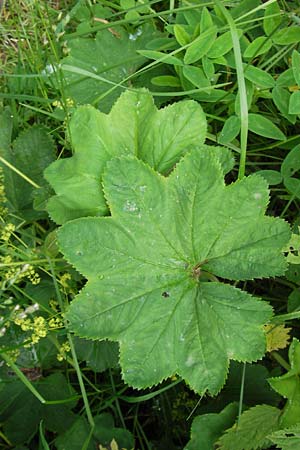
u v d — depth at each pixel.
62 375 0.32
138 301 0.28
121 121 0.30
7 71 0.39
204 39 0.33
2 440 0.31
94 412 0.33
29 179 0.33
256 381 0.31
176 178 0.28
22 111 0.37
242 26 0.36
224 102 0.36
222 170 0.28
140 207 0.28
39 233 0.35
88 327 0.27
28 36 0.38
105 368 0.32
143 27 0.38
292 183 0.33
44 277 0.33
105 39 0.37
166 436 0.32
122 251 0.28
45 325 0.30
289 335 0.32
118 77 0.37
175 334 0.28
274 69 0.37
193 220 0.28
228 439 0.27
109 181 0.27
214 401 0.31
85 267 0.27
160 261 0.28
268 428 0.28
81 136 0.29
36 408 0.31
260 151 0.37
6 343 0.32
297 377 0.28
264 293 0.35
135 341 0.27
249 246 0.28
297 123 0.36
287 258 0.30
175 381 0.31
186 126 0.30
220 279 0.35
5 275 0.30
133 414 0.33
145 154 0.30
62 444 0.29
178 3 0.39
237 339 0.27
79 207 0.30
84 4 0.39
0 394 0.31
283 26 0.36
